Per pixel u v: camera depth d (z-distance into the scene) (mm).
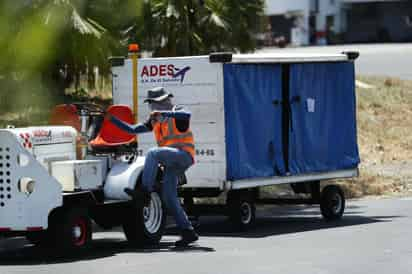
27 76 36188
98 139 28172
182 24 42594
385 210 38406
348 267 23531
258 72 32938
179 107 29453
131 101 33562
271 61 33031
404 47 120125
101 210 28297
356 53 36594
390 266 23641
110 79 40875
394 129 60281
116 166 28094
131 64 33500
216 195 32812
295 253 26188
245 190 32781
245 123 32375
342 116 36469
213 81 31781
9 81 36312
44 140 26344
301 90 34562
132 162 28234
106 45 37188
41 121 37469
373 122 60750
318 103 35312
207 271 23141
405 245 27562
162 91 28453
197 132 32094
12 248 29125
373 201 42312
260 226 34031
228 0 45031
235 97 32000
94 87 40969
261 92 33031
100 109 28750
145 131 27906
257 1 46281
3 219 25328
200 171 32094
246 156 32344
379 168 51219
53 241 25797
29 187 25125
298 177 34406
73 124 28172
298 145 34406
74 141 27547
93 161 27156
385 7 149000
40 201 25250
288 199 35562
